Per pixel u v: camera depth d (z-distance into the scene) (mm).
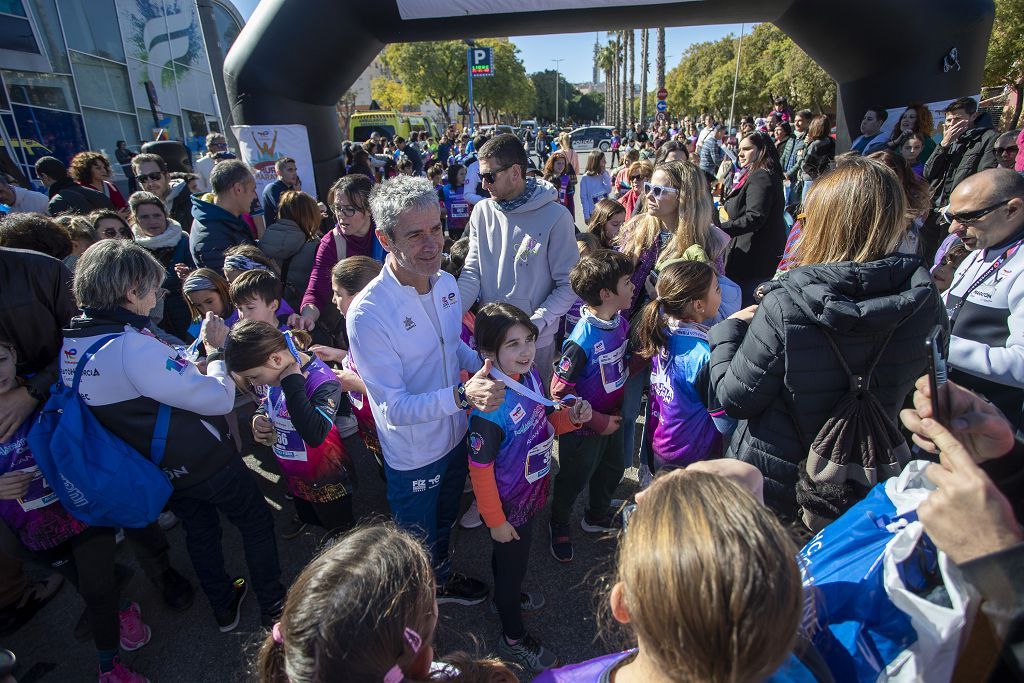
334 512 2635
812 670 903
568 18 7477
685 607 690
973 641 890
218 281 3035
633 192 5355
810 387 1434
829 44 7598
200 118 16484
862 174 1420
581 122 110438
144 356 1919
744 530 730
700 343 2184
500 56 49031
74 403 1912
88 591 2074
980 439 1107
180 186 5188
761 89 34625
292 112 7789
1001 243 2088
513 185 2758
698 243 3027
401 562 1002
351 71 8227
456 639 2375
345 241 3523
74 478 1879
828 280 1378
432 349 2096
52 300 2227
